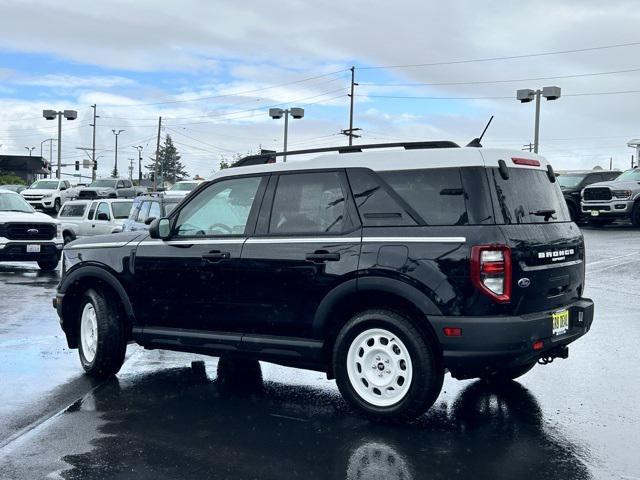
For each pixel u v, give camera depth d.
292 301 5.61
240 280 5.85
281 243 5.68
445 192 5.15
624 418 5.39
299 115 36.88
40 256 15.91
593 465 4.46
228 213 6.12
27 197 41.19
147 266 6.36
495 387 6.27
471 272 4.91
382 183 5.39
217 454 4.68
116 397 6.05
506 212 5.10
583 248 6.05
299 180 5.78
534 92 34.44
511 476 4.28
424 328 5.17
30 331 8.94
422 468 4.41
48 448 4.80
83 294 6.84
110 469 4.42
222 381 6.59
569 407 5.67
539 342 5.06
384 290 5.18
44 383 6.51
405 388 5.16
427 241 5.09
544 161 5.88
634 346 7.79
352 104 49.81
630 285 12.27
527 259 5.06
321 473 4.35
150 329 6.41
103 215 19.73
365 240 5.32
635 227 24.84
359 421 5.37
